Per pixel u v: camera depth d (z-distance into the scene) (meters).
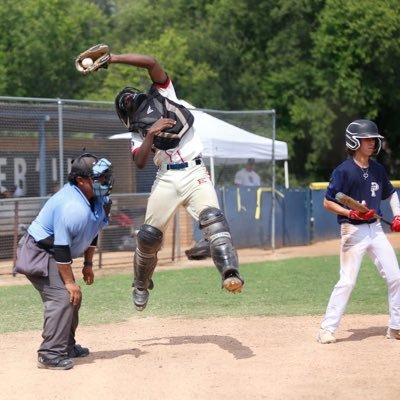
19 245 25.16
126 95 26.69
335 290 27.83
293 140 113.75
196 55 118.94
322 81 107.06
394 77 107.00
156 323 32.91
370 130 27.55
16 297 41.69
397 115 117.94
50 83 114.44
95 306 37.81
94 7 126.31
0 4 112.69
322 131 108.56
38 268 24.52
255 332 30.28
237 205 64.19
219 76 117.69
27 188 53.56
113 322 33.41
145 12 128.25
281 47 111.94
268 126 68.06
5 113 51.91
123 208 56.81
